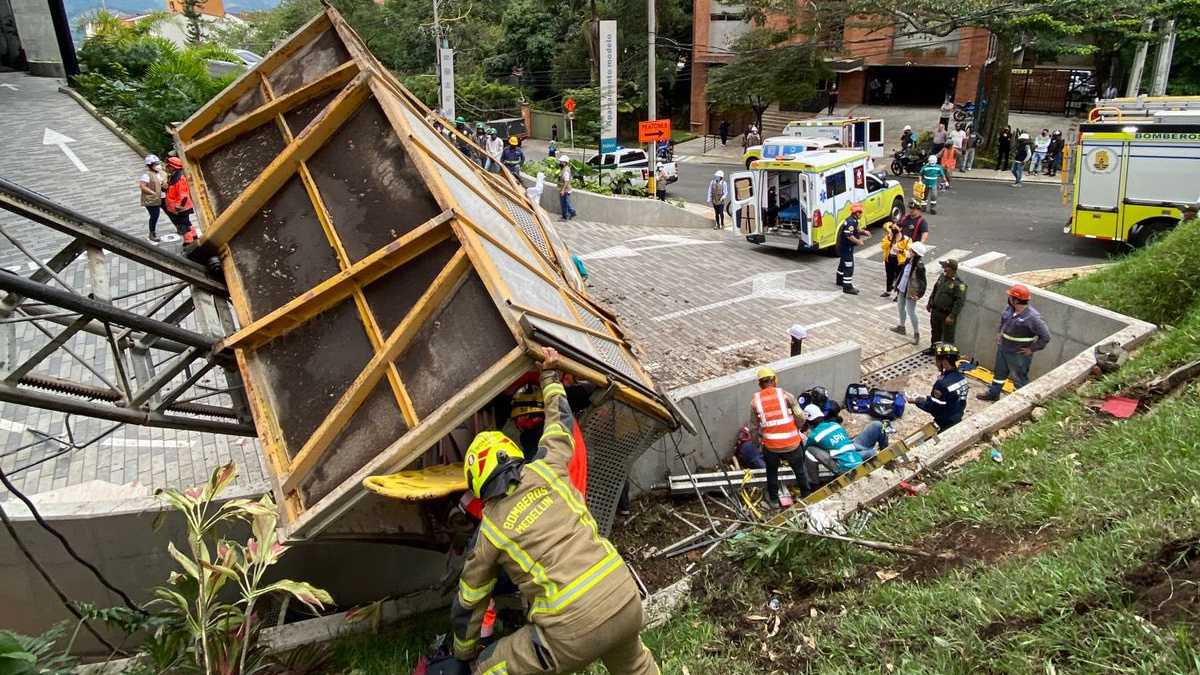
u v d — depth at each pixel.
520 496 3.37
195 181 5.92
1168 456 4.98
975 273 11.39
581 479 4.37
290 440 4.66
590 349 5.09
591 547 3.37
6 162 17.86
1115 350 7.91
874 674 3.87
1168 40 25.17
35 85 26.83
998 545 4.85
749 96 35.41
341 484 4.34
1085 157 16.41
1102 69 34.38
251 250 5.40
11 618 6.27
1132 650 3.29
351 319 4.82
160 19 47.56
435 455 5.18
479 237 4.79
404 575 6.96
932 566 4.86
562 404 3.94
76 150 19.28
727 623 4.89
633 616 3.32
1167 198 15.51
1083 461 5.64
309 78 6.38
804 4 32.06
